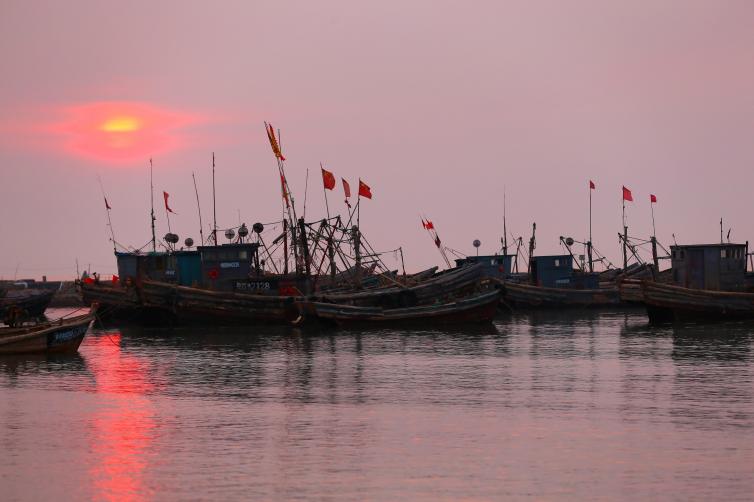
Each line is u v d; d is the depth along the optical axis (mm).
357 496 55750
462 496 55594
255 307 159375
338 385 93562
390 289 169250
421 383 94312
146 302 159375
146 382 96562
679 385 91125
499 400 84000
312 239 172375
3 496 56906
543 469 60656
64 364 111312
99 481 59375
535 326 164500
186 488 57688
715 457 62906
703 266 160750
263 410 80312
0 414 79438
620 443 66812
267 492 56656
